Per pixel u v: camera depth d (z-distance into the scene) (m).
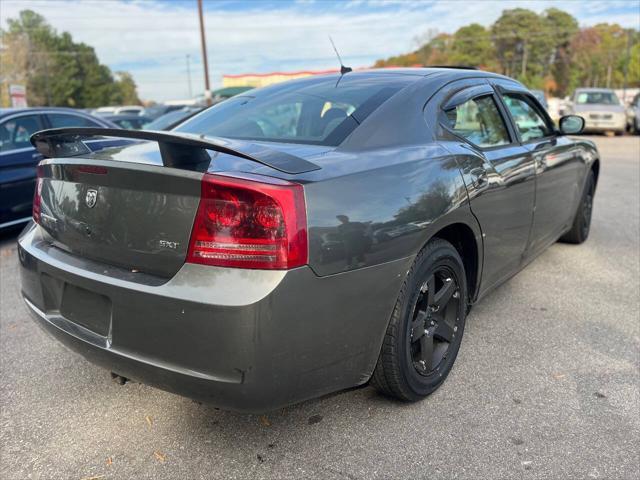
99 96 89.06
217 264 1.80
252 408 1.90
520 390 2.60
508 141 3.30
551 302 3.71
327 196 1.93
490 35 89.62
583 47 91.44
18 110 5.89
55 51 83.94
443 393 2.59
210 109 3.27
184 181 1.83
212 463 2.14
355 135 2.38
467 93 3.02
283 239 1.78
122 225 1.98
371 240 2.02
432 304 2.49
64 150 2.34
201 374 1.83
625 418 2.38
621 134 20.38
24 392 2.66
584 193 4.81
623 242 5.23
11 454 2.21
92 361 2.14
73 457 2.19
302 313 1.85
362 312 2.05
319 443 2.24
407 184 2.23
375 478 2.04
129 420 2.43
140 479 2.06
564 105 22.17
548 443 2.22
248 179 1.80
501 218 2.95
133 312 1.91
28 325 3.46
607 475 2.03
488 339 3.15
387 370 2.29
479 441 2.24
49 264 2.22
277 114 2.78
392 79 2.91
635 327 3.30
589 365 2.84
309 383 1.99
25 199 5.64
